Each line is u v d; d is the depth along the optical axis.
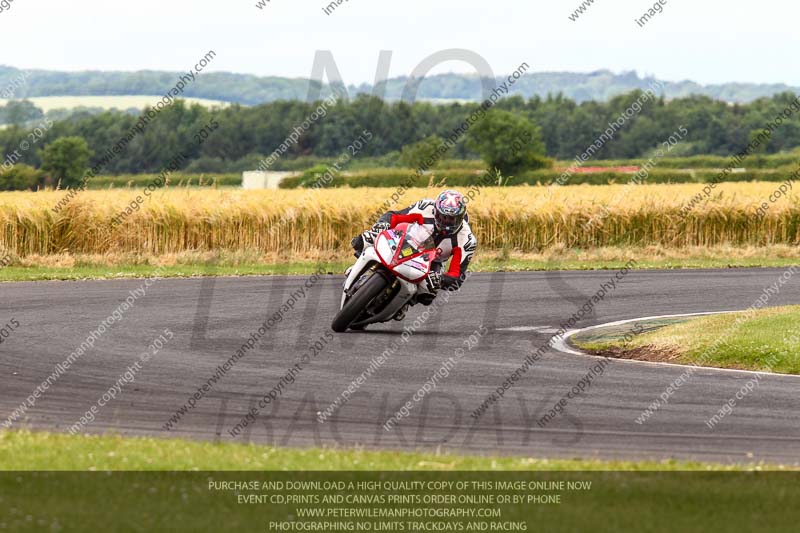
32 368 39.88
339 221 102.38
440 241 48.62
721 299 67.75
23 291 66.75
